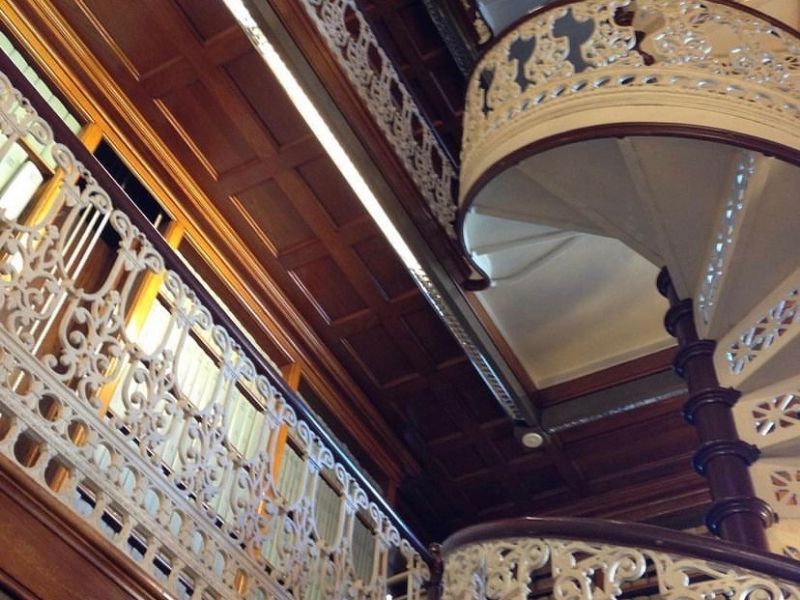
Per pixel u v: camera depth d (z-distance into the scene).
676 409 5.91
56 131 2.93
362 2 5.11
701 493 6.21
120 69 4.87
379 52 4.83
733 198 4.01
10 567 2.39
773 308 3.99
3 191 3.89
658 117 3.82
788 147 3.70
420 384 6.01
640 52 4.12
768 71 3.93
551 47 4.31
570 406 5.82
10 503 2.45
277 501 3.47
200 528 3.08
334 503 5.42
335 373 5.93
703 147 3.98
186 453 3.12
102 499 2.74
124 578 2.70
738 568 2.80
